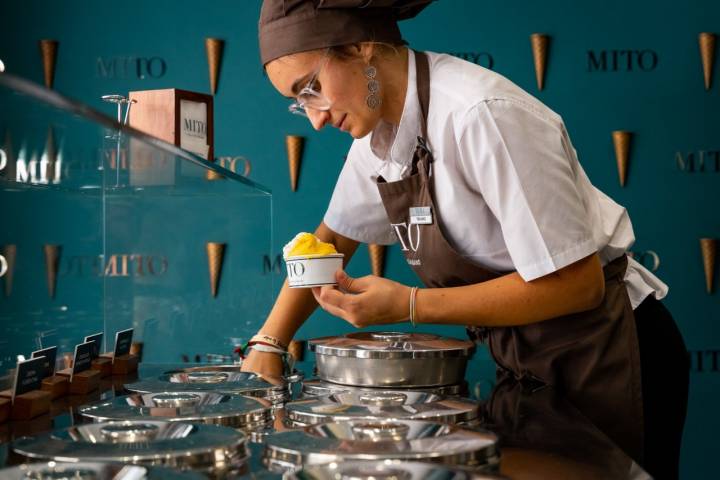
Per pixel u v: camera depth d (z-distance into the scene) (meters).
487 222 1.39
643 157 2.98
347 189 1.78
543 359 1.38
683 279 2.98
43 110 0.88
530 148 1.25
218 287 1.67
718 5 2.96
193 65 3.09
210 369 1.45
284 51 1.33
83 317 1.25
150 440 0.71
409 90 1.38
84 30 3.09
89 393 1.13
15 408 0.92
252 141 3.08
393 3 1.36
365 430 0.77
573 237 1.24
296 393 1.18
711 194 2.98
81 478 0.59
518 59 3.01
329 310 1.35
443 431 0.75
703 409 2.97
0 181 0.89
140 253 1.47
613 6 2.98
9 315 0.95
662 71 2.98
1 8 3.08
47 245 1.07
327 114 1.40
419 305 1.29
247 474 0.63
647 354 1.58
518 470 0.66
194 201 1.58
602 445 0.77
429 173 1.41
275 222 3.08
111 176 1.32
